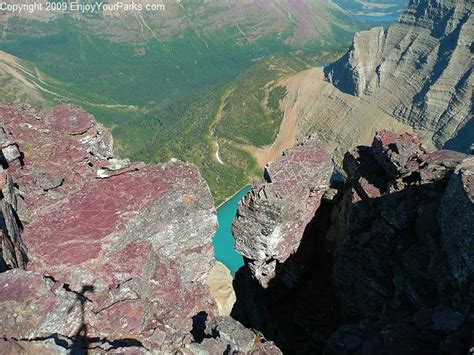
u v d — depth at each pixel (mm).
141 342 22078
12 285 21125
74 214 27750
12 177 30922
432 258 29188
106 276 25219
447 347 21844
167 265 28156
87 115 39938
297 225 40281
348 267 36062
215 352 22844
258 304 43562
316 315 39469
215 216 30969
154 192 28984
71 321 21141
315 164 39688
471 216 25969
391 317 29344
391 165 36188
